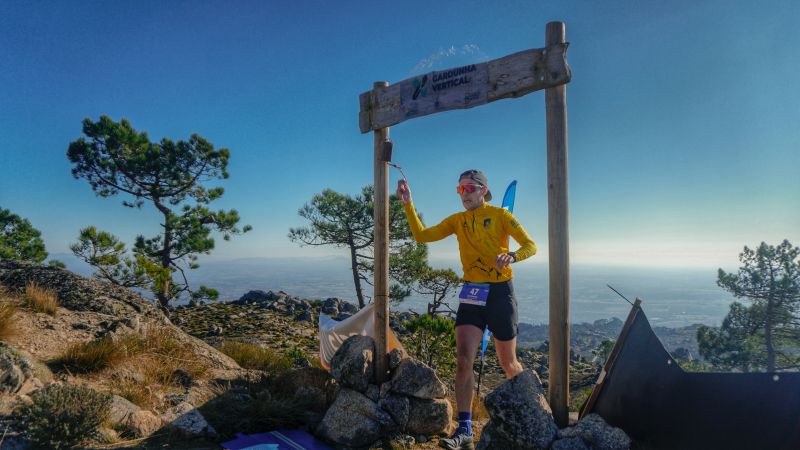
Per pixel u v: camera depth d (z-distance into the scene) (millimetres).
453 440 3799
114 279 19062
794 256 31500
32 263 7973
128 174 22219
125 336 5770
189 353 6070
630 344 3207
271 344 21625
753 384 2795
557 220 3238
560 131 3275
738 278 33438
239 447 3816
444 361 11266
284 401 4770
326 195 23688
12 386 3965
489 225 3949
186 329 23672
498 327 3830
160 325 6836
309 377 5406
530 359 38188
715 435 2865
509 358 3830
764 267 32344
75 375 4773
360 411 4176
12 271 7363
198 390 5109
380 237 4582
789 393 2684
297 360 11797
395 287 20078
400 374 4445
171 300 21203
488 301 3879
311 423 4426
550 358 3295
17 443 3318
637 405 3141
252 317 28719
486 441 3324
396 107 4336
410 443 4176
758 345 33031
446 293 19953
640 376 3145
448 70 3973
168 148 22719
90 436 3590
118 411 3988
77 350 5094
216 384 5434
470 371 3912
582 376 36844
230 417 4359
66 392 3658
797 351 32281
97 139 21734
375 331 4609
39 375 4398
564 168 3258
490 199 4262
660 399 3066
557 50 3303
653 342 3139
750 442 2752
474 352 3934
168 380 5195
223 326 25391
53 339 5520
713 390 2904
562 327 3238
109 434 3695
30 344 5238
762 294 32438
